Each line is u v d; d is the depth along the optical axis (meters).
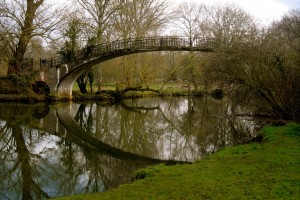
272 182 6.11
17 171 10.27
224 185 6.07
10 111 23.34
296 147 8.84
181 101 35.59
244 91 15.70
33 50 30.80
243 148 9.20
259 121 15.56
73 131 17.83
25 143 14.42
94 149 13.55
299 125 11.99
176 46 27.42
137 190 6.02
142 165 10.84
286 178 6.28
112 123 21.23
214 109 27.55
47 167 10.70
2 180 9.37
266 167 7.09
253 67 14.03
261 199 5.33
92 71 34.91
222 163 7.69
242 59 14.46
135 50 27.97
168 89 44.78
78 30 30.11
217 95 41.34
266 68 13.82
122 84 39.03
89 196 5.87
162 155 12.35
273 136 10.44
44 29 27.84
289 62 12.97
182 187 6.06
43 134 16.48
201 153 12.38
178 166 7.73
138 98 38.53
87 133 17.52
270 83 13.72
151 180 6.62
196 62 40.19
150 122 21.73
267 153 8.36
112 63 37.78
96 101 32.91
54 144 14.38
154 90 39.25
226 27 39.59
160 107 30.23
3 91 28.58
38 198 7.89
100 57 28.42
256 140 11.28
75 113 24.61
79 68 29.39
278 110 14.16
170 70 43.25
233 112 19.72
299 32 14.37
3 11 25.88
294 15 21.78
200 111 26.44
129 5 34.22
